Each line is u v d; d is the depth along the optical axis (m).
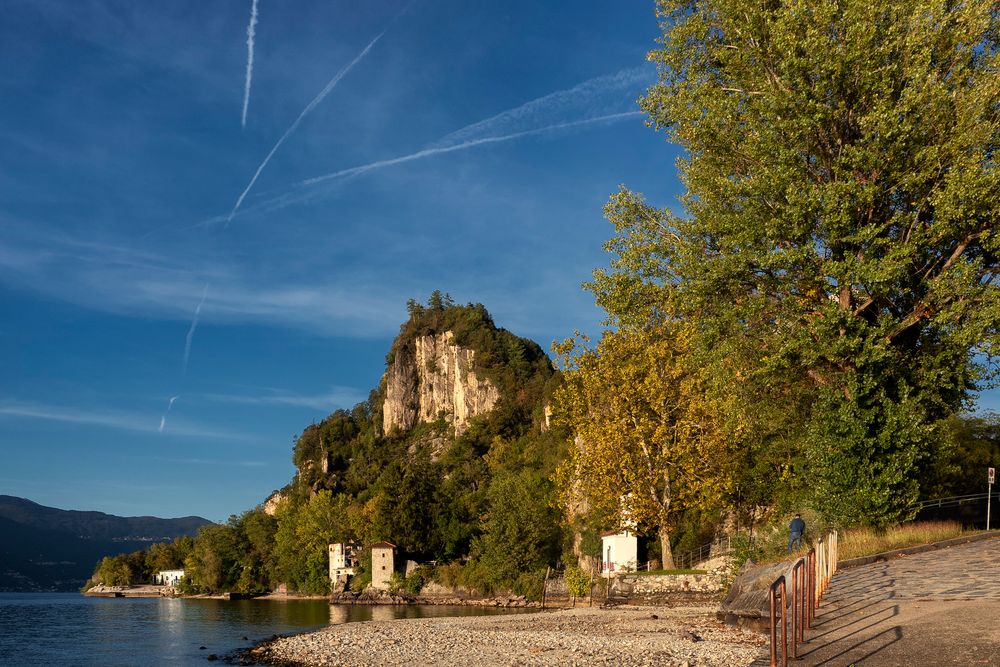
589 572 71.94
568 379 48.12
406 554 119.62
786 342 29.19
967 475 43.53
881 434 27.48
